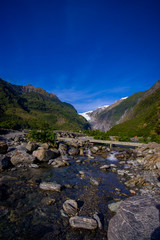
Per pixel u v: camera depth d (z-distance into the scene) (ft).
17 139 80.07
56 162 49.70
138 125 457.68
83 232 18.49
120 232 16.11
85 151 80.38
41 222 19.71
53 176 38.06
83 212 22.71
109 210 23.72
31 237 17.04
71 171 43.68
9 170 39.22
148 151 76.02
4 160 40.96
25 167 43.09
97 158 64.95
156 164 47.19
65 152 66.69
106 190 31.55
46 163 49.65
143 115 583.99
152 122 386.93
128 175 42.24
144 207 18.48
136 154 78.13
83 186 33.04
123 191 31.35
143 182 35.86
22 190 28.02
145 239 14.38
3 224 18.66
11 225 18.65
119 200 27.20
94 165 52.54
